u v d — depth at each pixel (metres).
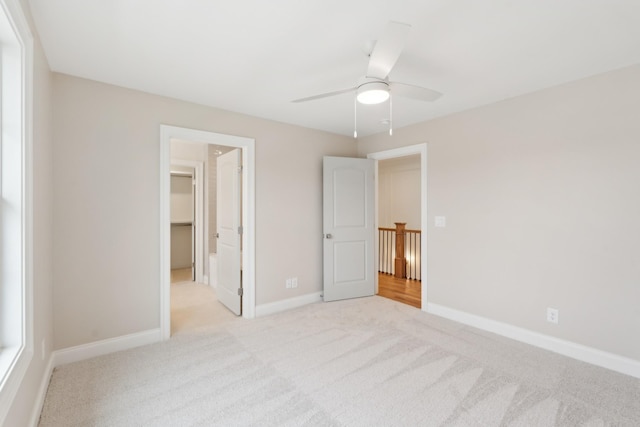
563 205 2.58
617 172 2.32
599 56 2.15
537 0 1.58
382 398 1.97
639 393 2.02
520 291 2.85
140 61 2.23
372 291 4.35
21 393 1.44
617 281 2.32
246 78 2.52
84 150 2.48
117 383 2.13
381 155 4.19
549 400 1.95
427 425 1.72
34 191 1.71
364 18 1.74
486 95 2.86
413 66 2.30
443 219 3.46
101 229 2.56
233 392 2.03
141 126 2.75
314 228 4.04
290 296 3.81
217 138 3.20
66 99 2.40
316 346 2.72
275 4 1.61
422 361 2.45
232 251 3.69
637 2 1.59
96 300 2.54
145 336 2.76
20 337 1.47
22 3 1.47
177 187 6.77
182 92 2.80
